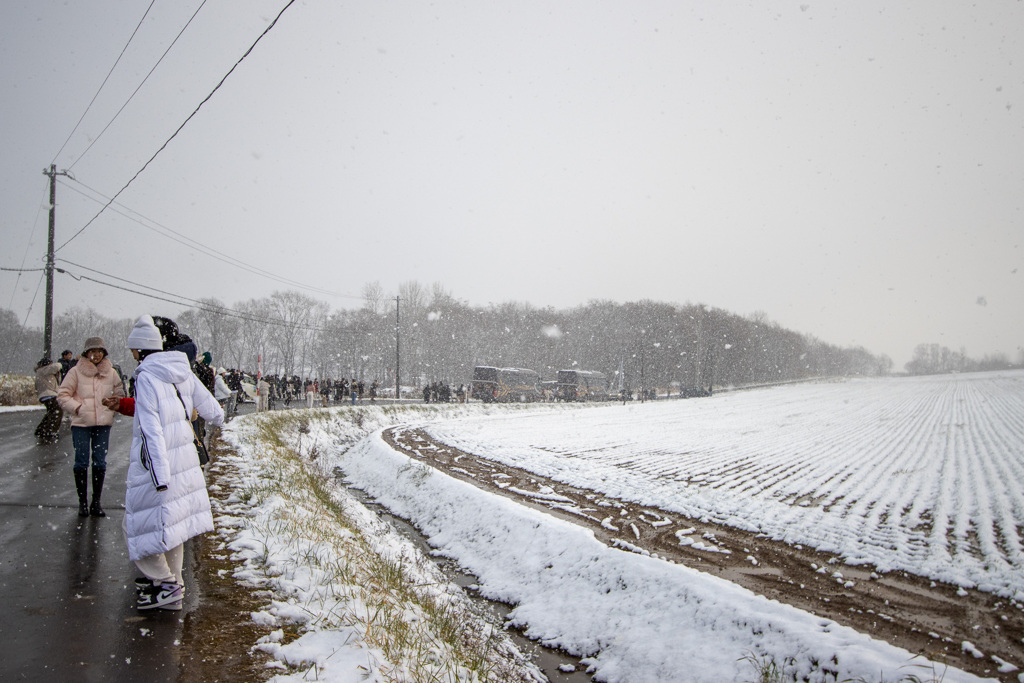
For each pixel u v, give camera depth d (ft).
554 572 30.58
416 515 43.91
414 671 15.02
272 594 17.69
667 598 25.35
